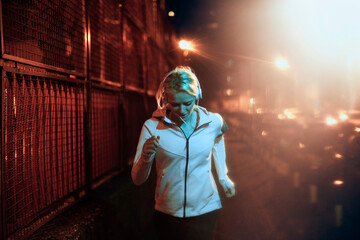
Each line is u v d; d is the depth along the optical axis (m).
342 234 3.20
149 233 4.12
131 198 3.76
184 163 2.05
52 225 2.40
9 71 1.89
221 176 2.36
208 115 2.13
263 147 6.53
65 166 2.73
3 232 1.80
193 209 2.09
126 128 4.75
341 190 4.53
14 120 2.00
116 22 4.46
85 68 3.15
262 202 4.29
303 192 4.54
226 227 3.54
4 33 1.97
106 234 2.90
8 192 1.96
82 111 3.10
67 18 2.77
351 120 6.42
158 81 8.49
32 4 2.25
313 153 6.12
